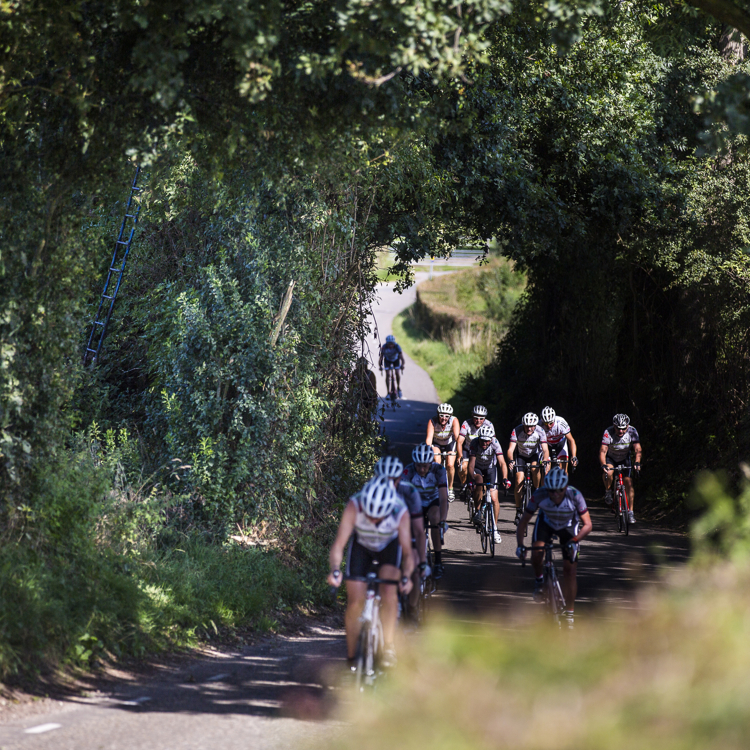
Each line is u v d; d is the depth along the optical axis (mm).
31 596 16469
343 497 34312
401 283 43344
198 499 27094
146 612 19562
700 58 44844
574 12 16922
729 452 42531
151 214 31141
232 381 27938
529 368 69250
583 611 23859
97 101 18109
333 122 19188
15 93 17688
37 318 19000
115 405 32156
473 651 7543
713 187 41906
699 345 46281
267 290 28547
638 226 47031
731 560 9812
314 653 20359
